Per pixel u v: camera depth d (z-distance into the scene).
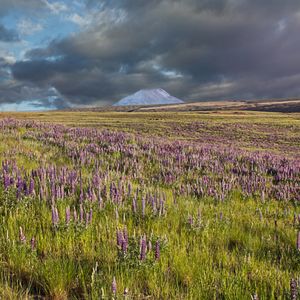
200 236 5.41
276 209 7.96
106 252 4.13
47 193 5.95
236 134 47.00
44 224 4.96
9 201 5.53
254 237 5.64
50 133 18.22
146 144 17.19
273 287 3.63
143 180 9.22
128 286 3.45
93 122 61.78
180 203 7.28
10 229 4.51
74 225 4.77
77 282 3.48
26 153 11.13
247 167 13.90
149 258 3.97
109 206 6.15
